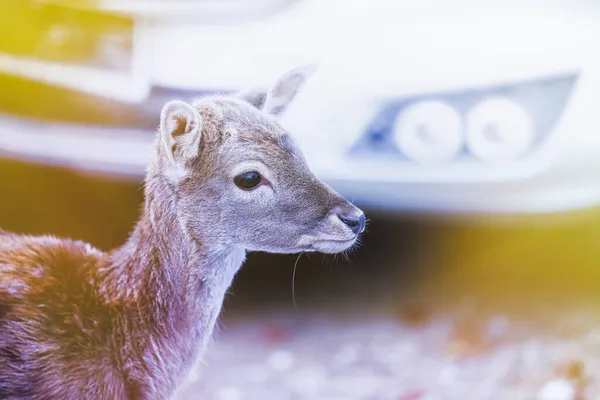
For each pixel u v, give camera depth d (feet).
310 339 17.46
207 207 15.12
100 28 16.72
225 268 15.21
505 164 16.79
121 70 16.74
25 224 16.97
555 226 17.60
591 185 16.83
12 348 15.03
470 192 16.83
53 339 15.07
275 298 17.90
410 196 16.84
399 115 16.76
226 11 16.71
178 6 16.69
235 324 17.63
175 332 15.21
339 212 15.12
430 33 16.76
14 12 16.70
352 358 17.22
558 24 16.75
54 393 15.05
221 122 15.15
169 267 15.19
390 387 16.92
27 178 16.89
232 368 17.15
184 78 16.70
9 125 16.80
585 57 16.74
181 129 15.10
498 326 17.49
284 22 16.76
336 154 16.76
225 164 15.10
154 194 15.20
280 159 15.12
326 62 16.74
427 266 17.89
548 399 16.71
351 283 17.97
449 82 16.75
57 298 15.12
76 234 17.02
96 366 15.11
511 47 16.75
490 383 16.92
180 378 15.29
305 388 16.87
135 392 15.19
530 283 17.88
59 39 16.74
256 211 15.11
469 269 17.92
